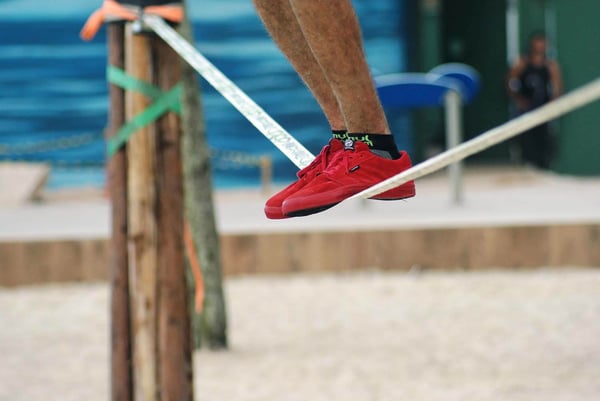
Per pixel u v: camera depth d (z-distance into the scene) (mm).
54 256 17781
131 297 8344
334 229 17812
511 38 32062
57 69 27375
